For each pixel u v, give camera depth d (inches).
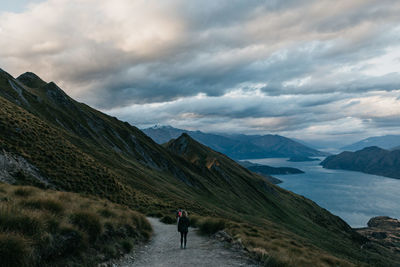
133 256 419.8
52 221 311.9
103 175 1369.3
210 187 4672.7
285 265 384.2
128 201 1282.0
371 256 3732.8
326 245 3166.8
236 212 3319.4
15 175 855.1
